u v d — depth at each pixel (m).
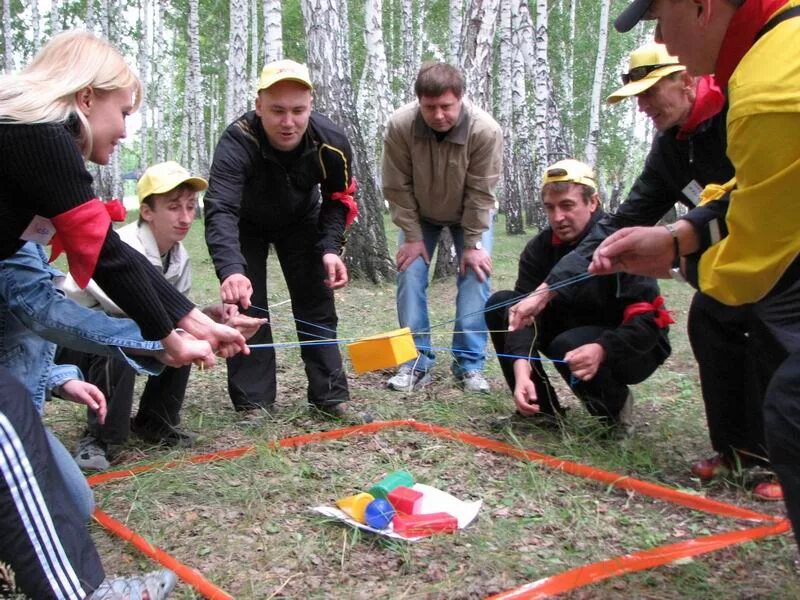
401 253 4.84
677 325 6.66
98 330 2.43
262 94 3.60
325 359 4.05
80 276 2.13
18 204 2.07
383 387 4.79
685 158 3.43
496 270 10.48
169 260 3.60
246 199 3.88
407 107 4.66
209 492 2.97
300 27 25.34
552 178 3.71
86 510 2.46
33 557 1.82
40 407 2.54
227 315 3.44
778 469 1.86
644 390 4.63
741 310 2.89
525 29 18.27
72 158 2.04
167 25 27.75
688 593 2.21
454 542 2.54
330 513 2.68
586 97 30.52
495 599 2.12
